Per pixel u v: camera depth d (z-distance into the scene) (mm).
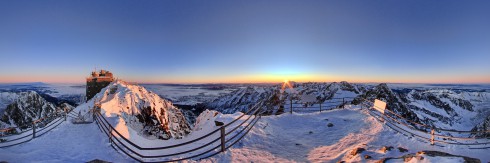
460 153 15711
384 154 12758
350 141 16750
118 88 44344
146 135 39094
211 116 25250
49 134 18031
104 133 17719
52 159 12727
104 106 34438
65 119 22828
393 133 17859
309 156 14719
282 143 17266
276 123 22719
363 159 12469
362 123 21094
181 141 21328
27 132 22078
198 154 14031
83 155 13477
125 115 37938
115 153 14164
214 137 19016
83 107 35844
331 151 15297
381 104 23000
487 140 21859
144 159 13352
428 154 10617
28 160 12539
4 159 12438
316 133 20062
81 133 18141
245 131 18109
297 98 29844
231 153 14188
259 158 14000
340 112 27906
